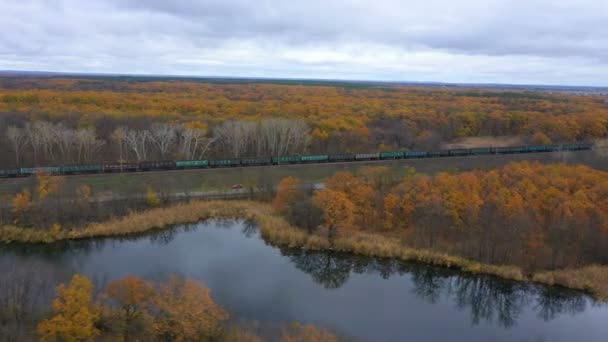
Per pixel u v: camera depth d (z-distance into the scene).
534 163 83.44
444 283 55.34
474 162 96.19
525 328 46.00
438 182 68.88
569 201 59.81
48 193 66.50
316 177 85.25
